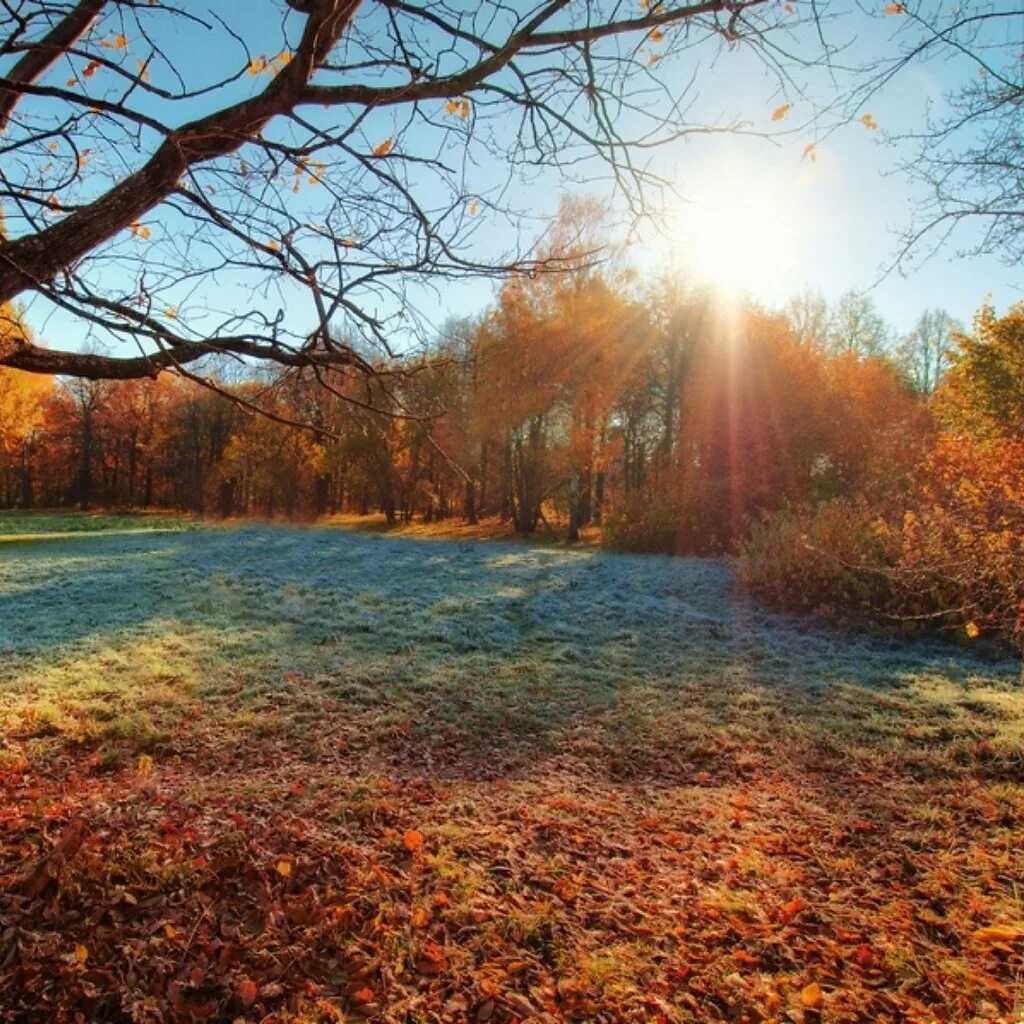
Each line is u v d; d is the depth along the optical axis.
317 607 12.82
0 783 5.48
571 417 25.03
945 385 20.36
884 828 4.74
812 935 3.47
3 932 3.10
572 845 4.42
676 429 27.33
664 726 7.05
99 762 6.13
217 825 4.36
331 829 4.45
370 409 2.51
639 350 23.38
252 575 16.11
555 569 17.20
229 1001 2.89
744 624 11.47
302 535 26.00
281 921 3.36
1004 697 7.62
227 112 2.31
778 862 4.23
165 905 3.40
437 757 6.39
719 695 7.99
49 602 12.64
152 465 46.41
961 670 8.84
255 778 5.69
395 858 4.10
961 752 6.23
